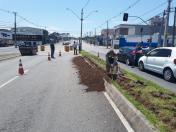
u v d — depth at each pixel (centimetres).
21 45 4081
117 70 1451
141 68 2016
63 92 1122
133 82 1184
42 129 656
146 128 582
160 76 1789
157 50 1792
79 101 953
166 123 598
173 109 729
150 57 1853
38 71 1908
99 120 726
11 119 735
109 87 1110
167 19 3100
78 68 2114
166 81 1590
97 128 662
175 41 6931
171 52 1620
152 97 881
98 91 1146
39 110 827
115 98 951
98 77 1445
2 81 1427
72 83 1361
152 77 1728
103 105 893
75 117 754
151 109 726
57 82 1395
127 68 2230
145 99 840
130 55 2423
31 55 4119
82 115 773
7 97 1017
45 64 2492
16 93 1096
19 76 1631
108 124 692
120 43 7300
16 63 2578
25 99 983
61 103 922
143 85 1129
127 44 7194
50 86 1273
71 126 678
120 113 793
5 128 662
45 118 744
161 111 700
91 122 709
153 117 635
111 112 805
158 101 823
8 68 2103
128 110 752
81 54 4178
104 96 1043
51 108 852
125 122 708
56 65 2392
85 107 865
